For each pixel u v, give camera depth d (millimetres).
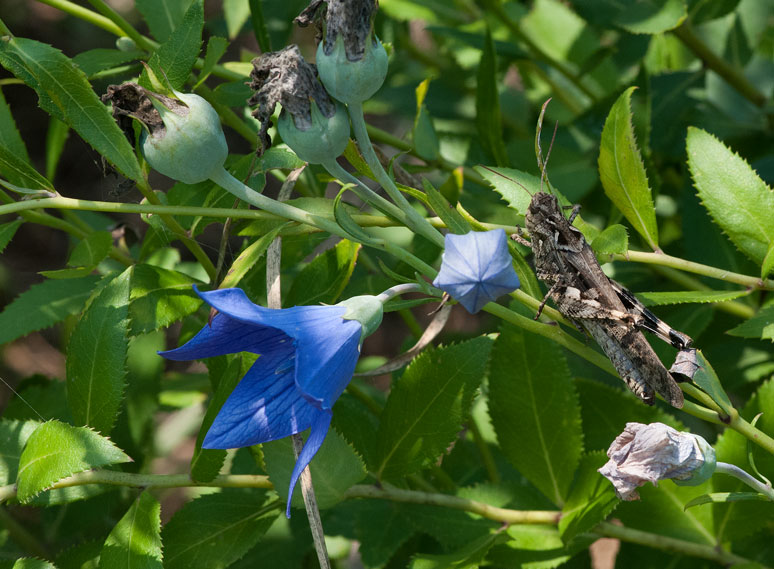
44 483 518
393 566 633
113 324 529
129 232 613
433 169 638
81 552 564
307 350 490
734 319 644
